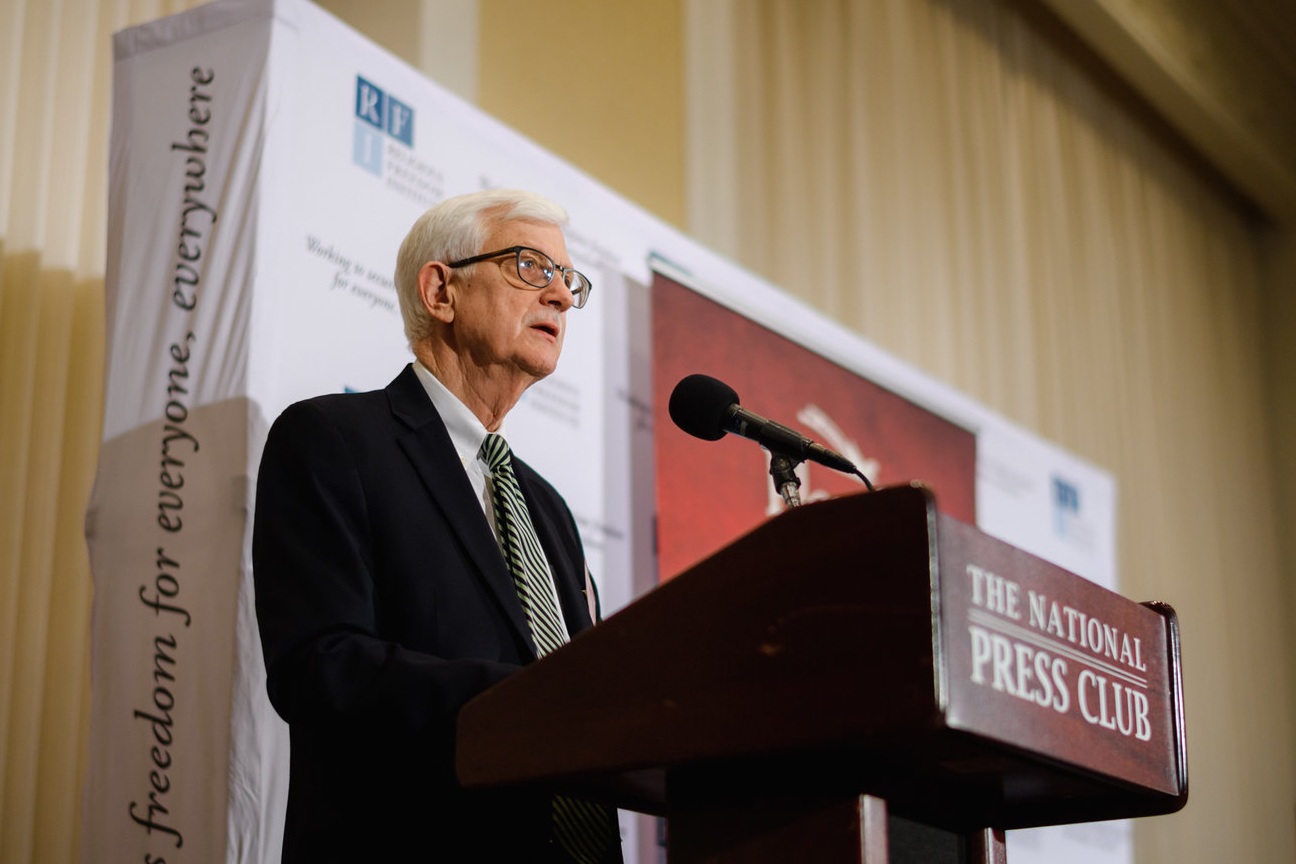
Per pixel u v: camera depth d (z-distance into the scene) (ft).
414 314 16.30
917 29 52.19
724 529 30.76
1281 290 68.69
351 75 23.66
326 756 13.37
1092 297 57.31
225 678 18.80
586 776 10.58
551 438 27.04
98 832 18.99
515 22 37.81
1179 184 65.21
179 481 19.90
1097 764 10.93
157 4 29.40
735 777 10.28
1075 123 59.36
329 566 13.26
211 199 21.09
